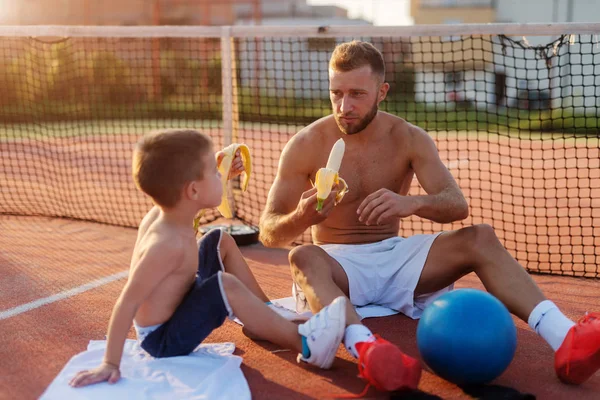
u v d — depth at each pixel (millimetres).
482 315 2654
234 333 3449
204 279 3195
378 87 3510
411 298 3457
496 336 2619
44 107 16641
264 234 3527
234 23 29953
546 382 2889
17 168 9805
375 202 3217
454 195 3449
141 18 26516
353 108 3434
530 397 2623
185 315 2881
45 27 6102
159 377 2746
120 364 2865
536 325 2947
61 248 5215
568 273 4711
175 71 20203
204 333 2941
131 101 19422
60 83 18141
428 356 2721
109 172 9477
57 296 4031
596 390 2816
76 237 5594
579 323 2795
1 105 17359
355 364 3057
